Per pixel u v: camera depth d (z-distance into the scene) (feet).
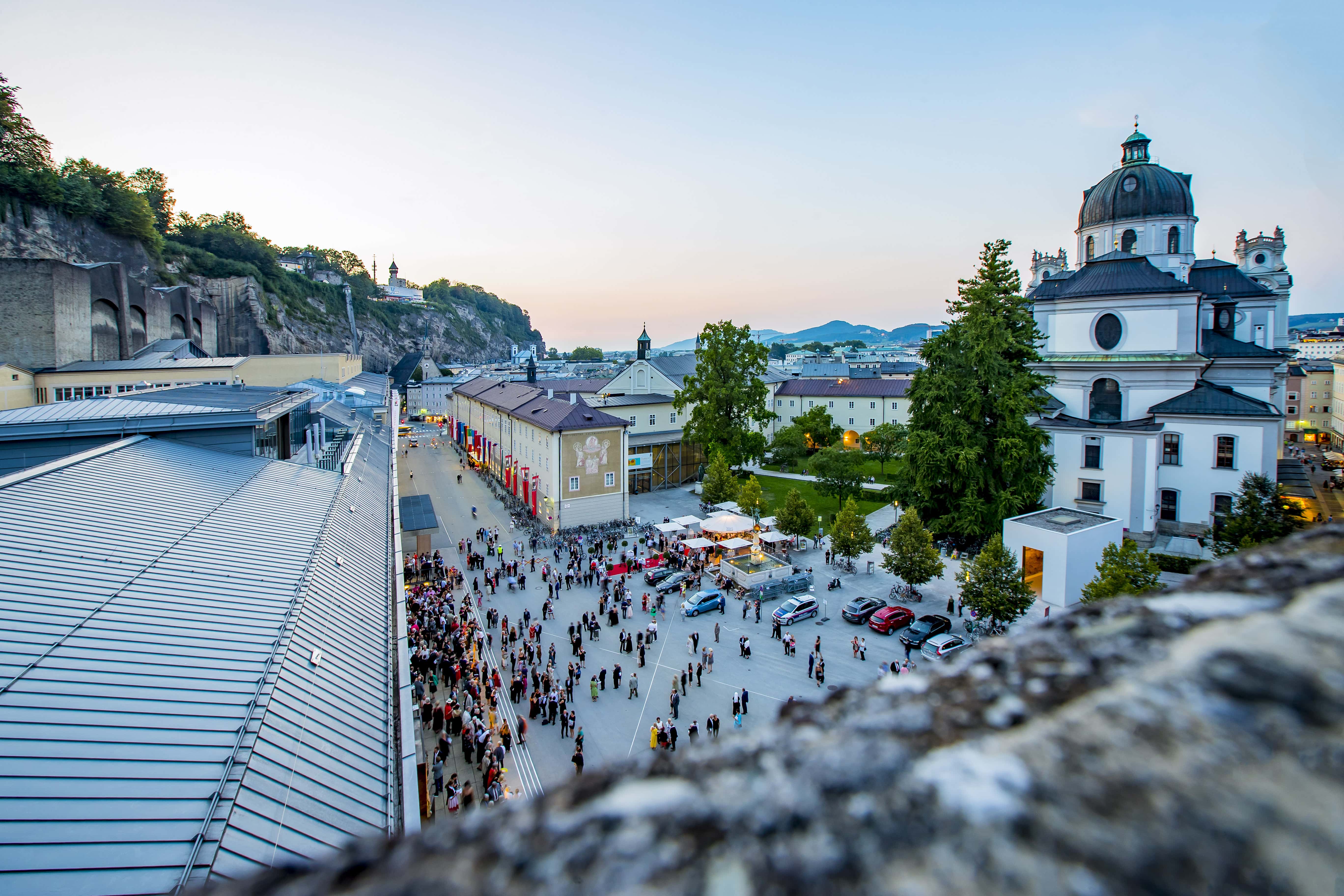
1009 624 102.68
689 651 106.32
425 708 83.35
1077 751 6.82
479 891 6.35
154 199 509.35
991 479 132.16
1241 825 5.40
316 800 31.48
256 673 37.47
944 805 6.37
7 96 319.88
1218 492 143.02
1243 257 239.71
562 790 8.08
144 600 41.16
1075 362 155.94
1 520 44.52
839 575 141.90
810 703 9.47
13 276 198.80
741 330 221.66
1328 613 8.37
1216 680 7.48
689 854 6.38
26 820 23.81
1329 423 376.27
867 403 329.11
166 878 23.47
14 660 31.78
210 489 67.21
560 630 112.78
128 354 240.73
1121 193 189.57
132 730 30.09
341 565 61.16
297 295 581.53
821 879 5.68
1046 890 5.09
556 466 176.35
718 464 190.70
